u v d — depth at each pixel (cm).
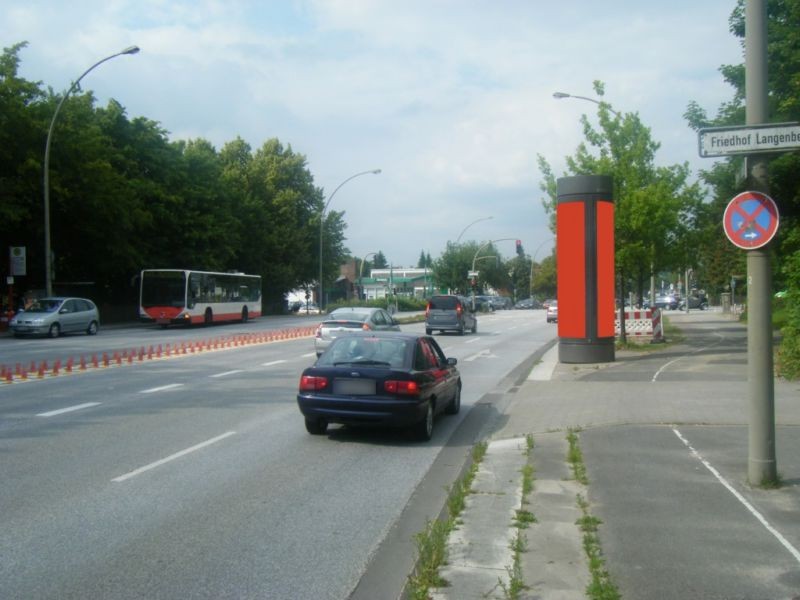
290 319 5744
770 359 722
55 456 893
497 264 10838
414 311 7656
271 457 905
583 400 1312
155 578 516
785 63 1870
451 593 485
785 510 652
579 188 2009
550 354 2516
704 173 2745
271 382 1634
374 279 12238
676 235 2541
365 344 1055
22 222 3975
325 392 995
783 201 1830
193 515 664
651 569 518
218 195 5634
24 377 1703
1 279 4222
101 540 594
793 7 1820
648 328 2798
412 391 973
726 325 3847
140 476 800
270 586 505
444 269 9294
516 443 1005
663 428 1030
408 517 668
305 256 7231
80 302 3478
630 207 2377
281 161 7369
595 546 563
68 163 3891
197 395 1428
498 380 1791
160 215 4928
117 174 4272
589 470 802
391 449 965
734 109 2538
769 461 722
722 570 516
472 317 3934
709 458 848
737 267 4888
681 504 672
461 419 1212
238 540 599
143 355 2298
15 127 3647
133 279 4625
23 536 601
